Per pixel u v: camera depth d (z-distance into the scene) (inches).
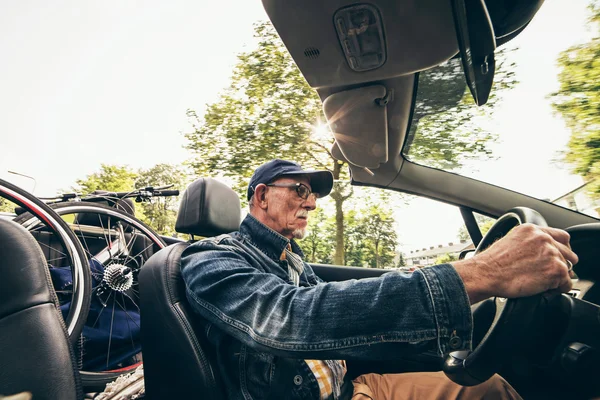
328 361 46.8
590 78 133.6
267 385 41.1
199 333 41.9
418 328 28.4
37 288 35.7
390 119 64.4
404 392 51.0
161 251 49.4
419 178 77.5
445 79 59.6
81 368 75.4
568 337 33.3
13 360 31.7
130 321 90.4
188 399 39.1
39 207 76.7
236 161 400.2
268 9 42.7
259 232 52.9
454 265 30.7
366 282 31.8
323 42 46.7
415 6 40.8
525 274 28.4
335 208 423.5
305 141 322.0
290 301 33.3
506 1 39.4
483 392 45.8
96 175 961.5
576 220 65.0
